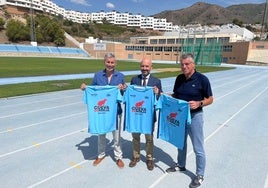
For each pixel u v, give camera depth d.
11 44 77.06
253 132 7.82
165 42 90.75
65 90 15.05
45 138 6.93
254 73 35.47
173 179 4.84
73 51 89.06
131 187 4.53
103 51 93.56
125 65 46.00
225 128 8.21
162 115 5.01
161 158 5.80
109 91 5.00
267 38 84.88
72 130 7.68
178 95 4.66
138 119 5.04
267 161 5.69
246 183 4.71
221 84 20.84
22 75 22.64
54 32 92.31
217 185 4.64
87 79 20.61
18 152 5.94
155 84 5.03
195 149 4.59
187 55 4.38
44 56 76.06
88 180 4.74
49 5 159.38
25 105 11.02
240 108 11.45
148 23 191.25
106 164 5.42
